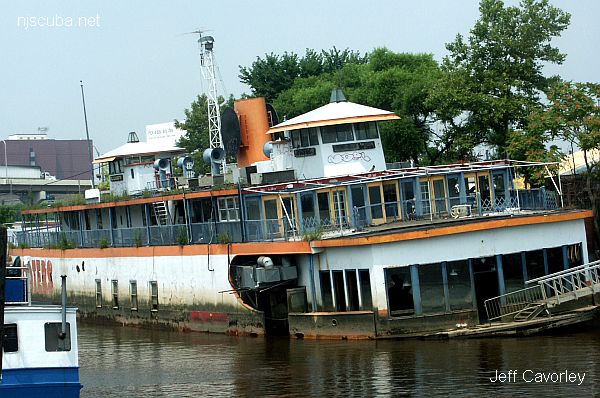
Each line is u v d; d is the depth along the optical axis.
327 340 48.97
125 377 44.47
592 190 63.25
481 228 47.66
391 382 38.91
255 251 52.56
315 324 49.69
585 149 59.78
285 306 53.16
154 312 60.75
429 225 48.84
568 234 50.31
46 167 177.50
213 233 55.94
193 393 39.97
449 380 38.53
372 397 36.94
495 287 48.38
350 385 38.97
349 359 43.75
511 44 65.44
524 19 66.38
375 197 53.06
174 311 58.97
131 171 71.62
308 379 40.72
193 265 57.12
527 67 65.81
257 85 99.50
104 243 66.06
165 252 59.47
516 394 35.97
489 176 54.72
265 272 51.34
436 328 46.66
